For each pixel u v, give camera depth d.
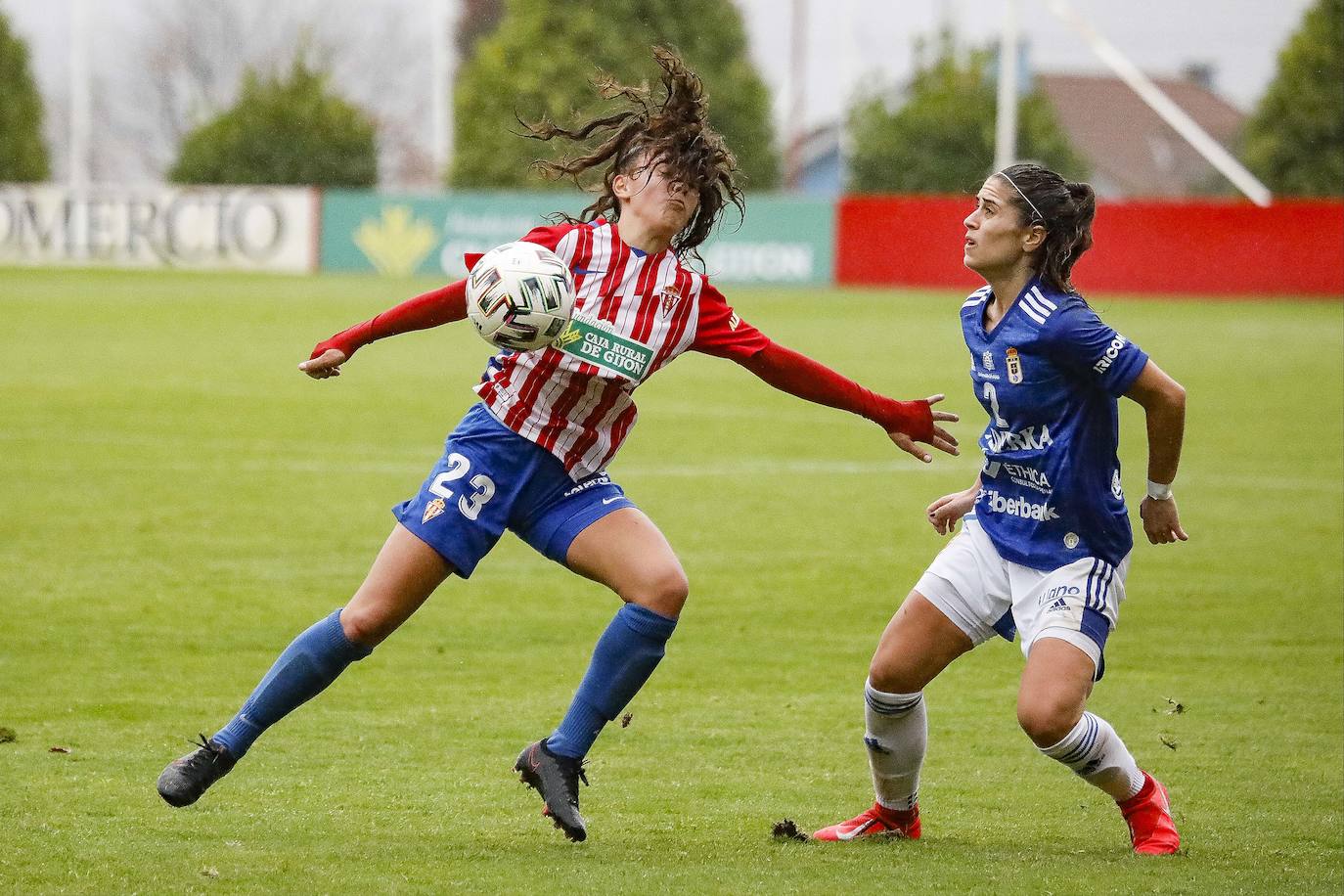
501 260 15.65
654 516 39.03
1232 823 17.95
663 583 16.03
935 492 43.22
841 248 129.38
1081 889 14.82
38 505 38.31
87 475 42.56
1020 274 16.31
